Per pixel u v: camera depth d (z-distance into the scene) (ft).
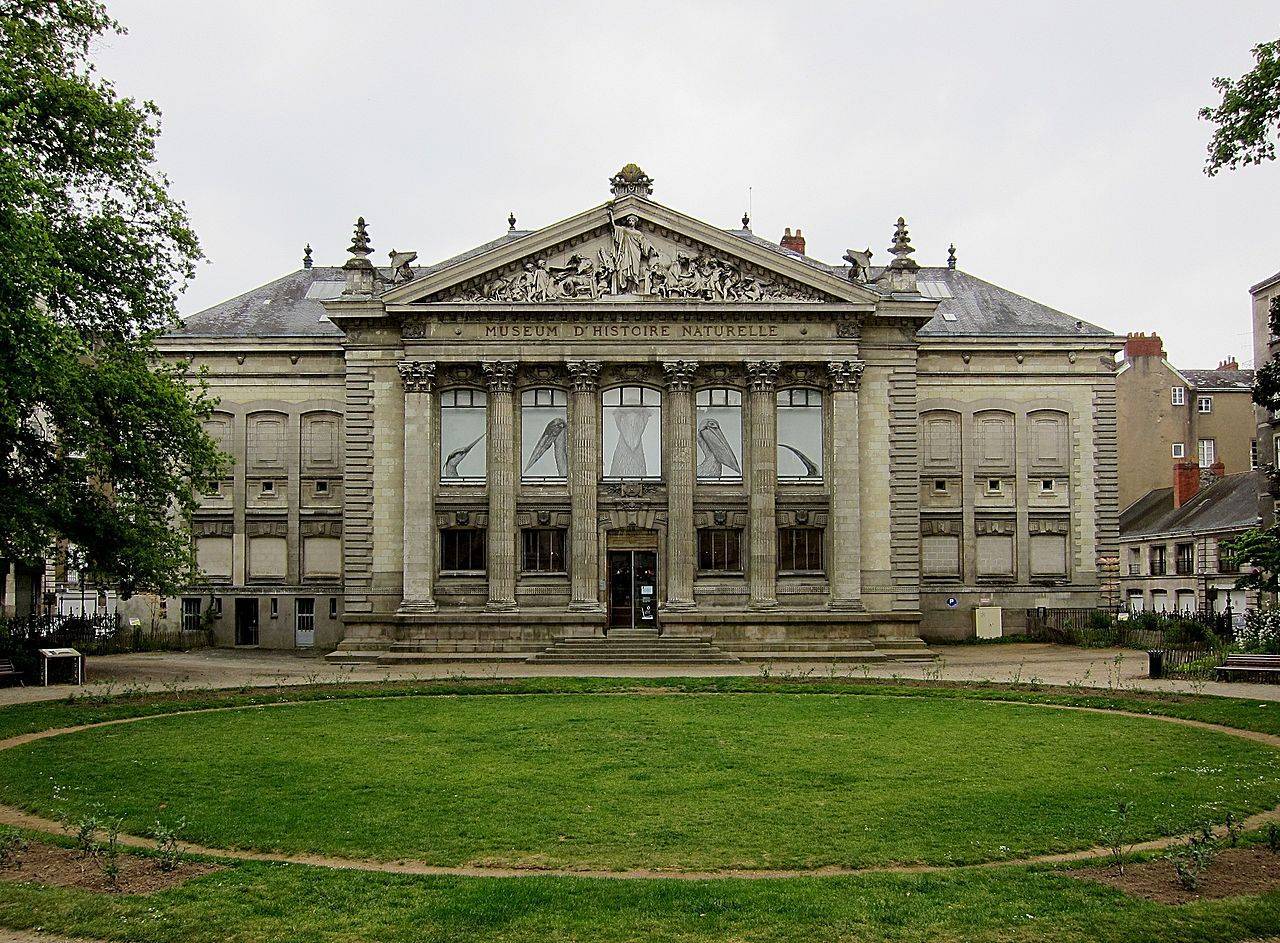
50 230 111.14
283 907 43.96
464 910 43.50
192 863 50.03
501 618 157.38
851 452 160.66
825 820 57.72
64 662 121.80
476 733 84.79
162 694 109.70
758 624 157.58
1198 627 156.15
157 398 124.16
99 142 118.73
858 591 159.53
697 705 100.78
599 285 160.35
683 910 43.60
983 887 46.01
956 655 162.09
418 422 160.45
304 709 99.09
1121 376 265.54
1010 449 193.98
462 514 161.17
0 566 164.55
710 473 162.20
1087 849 52.75
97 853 50.93
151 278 125.80
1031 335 194.80
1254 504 200.34
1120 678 121.08
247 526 191.72
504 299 160.04
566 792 64.28
